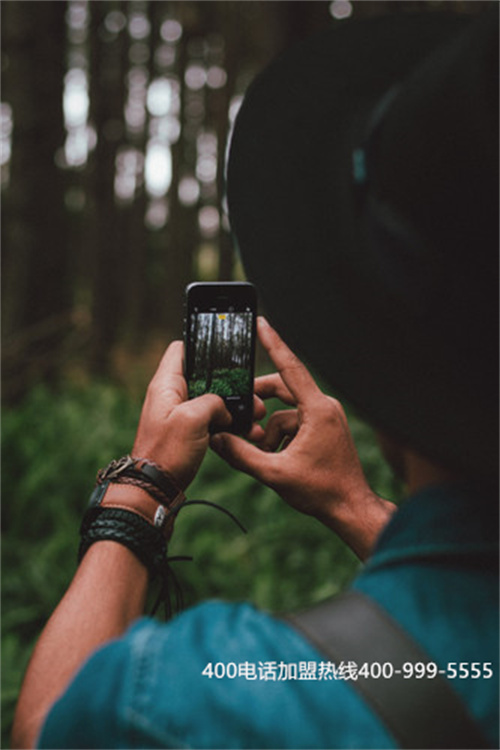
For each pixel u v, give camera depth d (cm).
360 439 527
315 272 68
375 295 65
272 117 77
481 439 60
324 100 77
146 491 93
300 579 431
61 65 867
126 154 2130
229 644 59
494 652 56
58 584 409
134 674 59
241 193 75
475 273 59
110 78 1595
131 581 87
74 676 64
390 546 62
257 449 106
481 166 57
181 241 1947
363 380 63
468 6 874
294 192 73
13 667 345
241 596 415
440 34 83
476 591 58
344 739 54
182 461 96
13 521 480
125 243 2156
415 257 62
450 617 57
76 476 525
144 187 1945
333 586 417
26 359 808
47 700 74
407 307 63
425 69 62
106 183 1508
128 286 2145
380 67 80
